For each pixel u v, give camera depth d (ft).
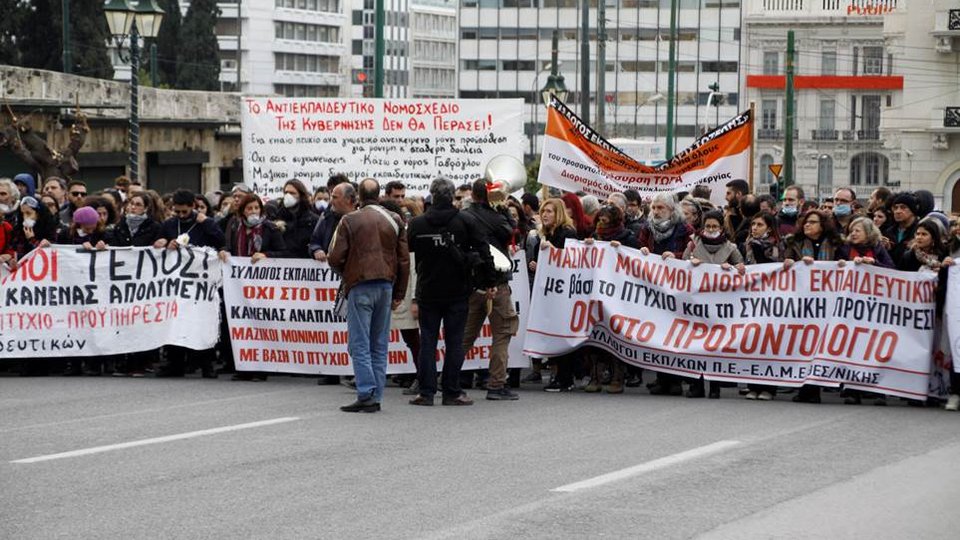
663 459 35.50
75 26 184.24
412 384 51.11
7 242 53.83
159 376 54.39
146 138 135.95
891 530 28.30
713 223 50.14
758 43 334.03
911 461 35.76
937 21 207.10
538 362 55.21
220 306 53.88
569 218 51.72
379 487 31.73
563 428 40.70
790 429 40.96
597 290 50.62
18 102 102.06
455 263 45.47
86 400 46.21
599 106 150.30
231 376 54.95
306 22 473.67
